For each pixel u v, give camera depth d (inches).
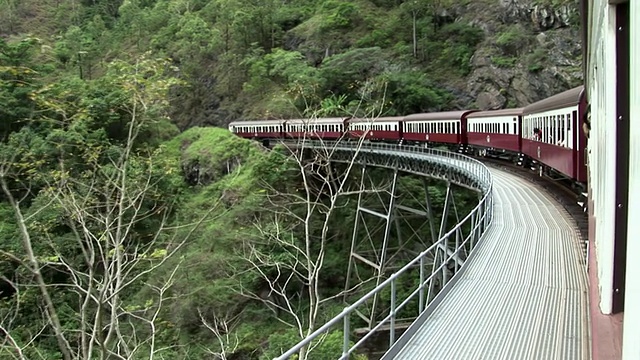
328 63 1895.9
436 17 2203.5
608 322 133.8
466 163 850.1
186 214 990.4
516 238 443.5
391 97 1771.7
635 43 63.9
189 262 825.5
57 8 3105.3
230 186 991.0
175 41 2432.3
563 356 212.2
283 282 917.8
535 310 268.5
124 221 738.2
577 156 526.9
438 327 252.8
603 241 143.6
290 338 665.0
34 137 588.1
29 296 565.0
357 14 2285.9
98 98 818.8
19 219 315.3
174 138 1600.6
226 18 2361.0
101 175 544.1
